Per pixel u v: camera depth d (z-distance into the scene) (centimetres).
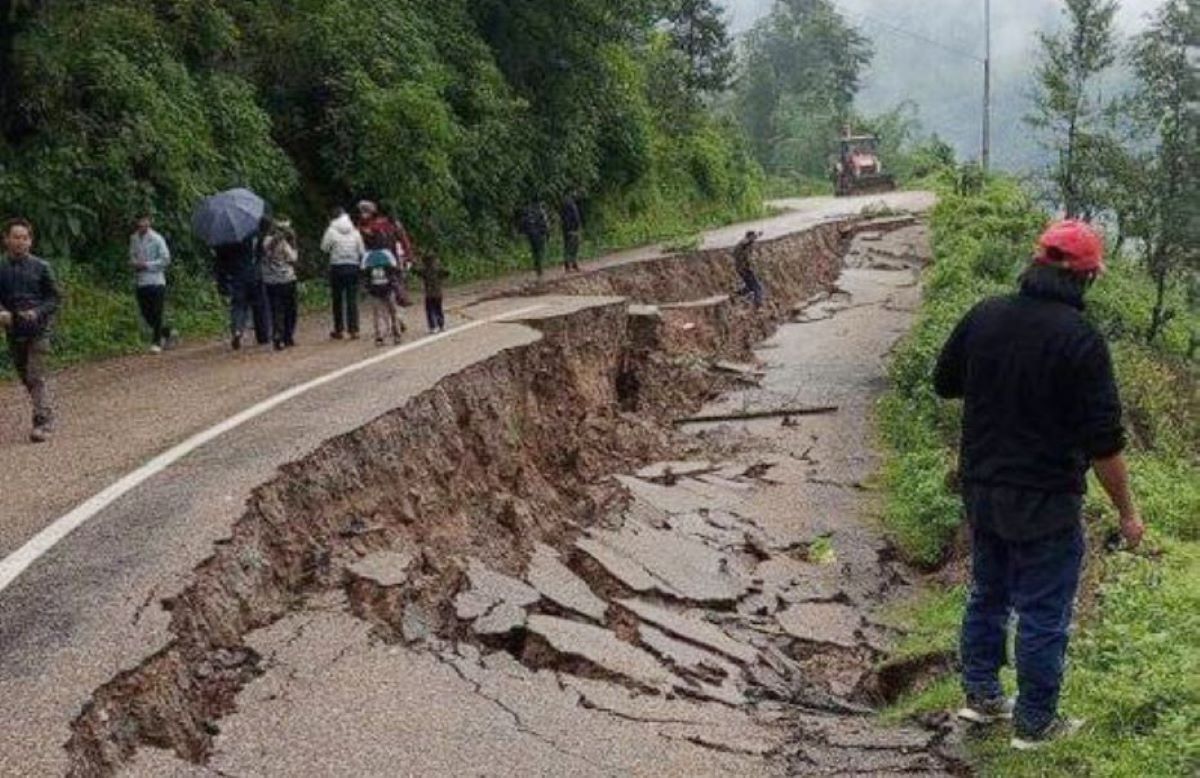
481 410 1279
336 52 2344
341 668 689
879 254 3812
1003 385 581
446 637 806
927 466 1480
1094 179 3122
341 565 848
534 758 614
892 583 1207
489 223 2861
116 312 1697
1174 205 2958
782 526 1350
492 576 937
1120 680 678
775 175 8581
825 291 3325
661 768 625
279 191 2108
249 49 2273
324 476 921
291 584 806
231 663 671
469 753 605
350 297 1633
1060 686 607
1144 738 600
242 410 1110
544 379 1571
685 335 2202
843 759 651
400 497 1009
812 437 1739
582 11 3069
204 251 1914
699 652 921
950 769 623
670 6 4231
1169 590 891
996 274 2902
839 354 2344
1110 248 3409
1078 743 599
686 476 1528
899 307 2914
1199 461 1755
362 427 1003
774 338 2580
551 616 899
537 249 2630
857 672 955
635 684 792
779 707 812
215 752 577
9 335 1043
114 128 1808
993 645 632
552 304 1888
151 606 650
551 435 1498
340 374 1290
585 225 3541
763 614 1077
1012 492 580
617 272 2536
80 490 860
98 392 1281
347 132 2339
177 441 992
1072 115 3173
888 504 1431
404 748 600
